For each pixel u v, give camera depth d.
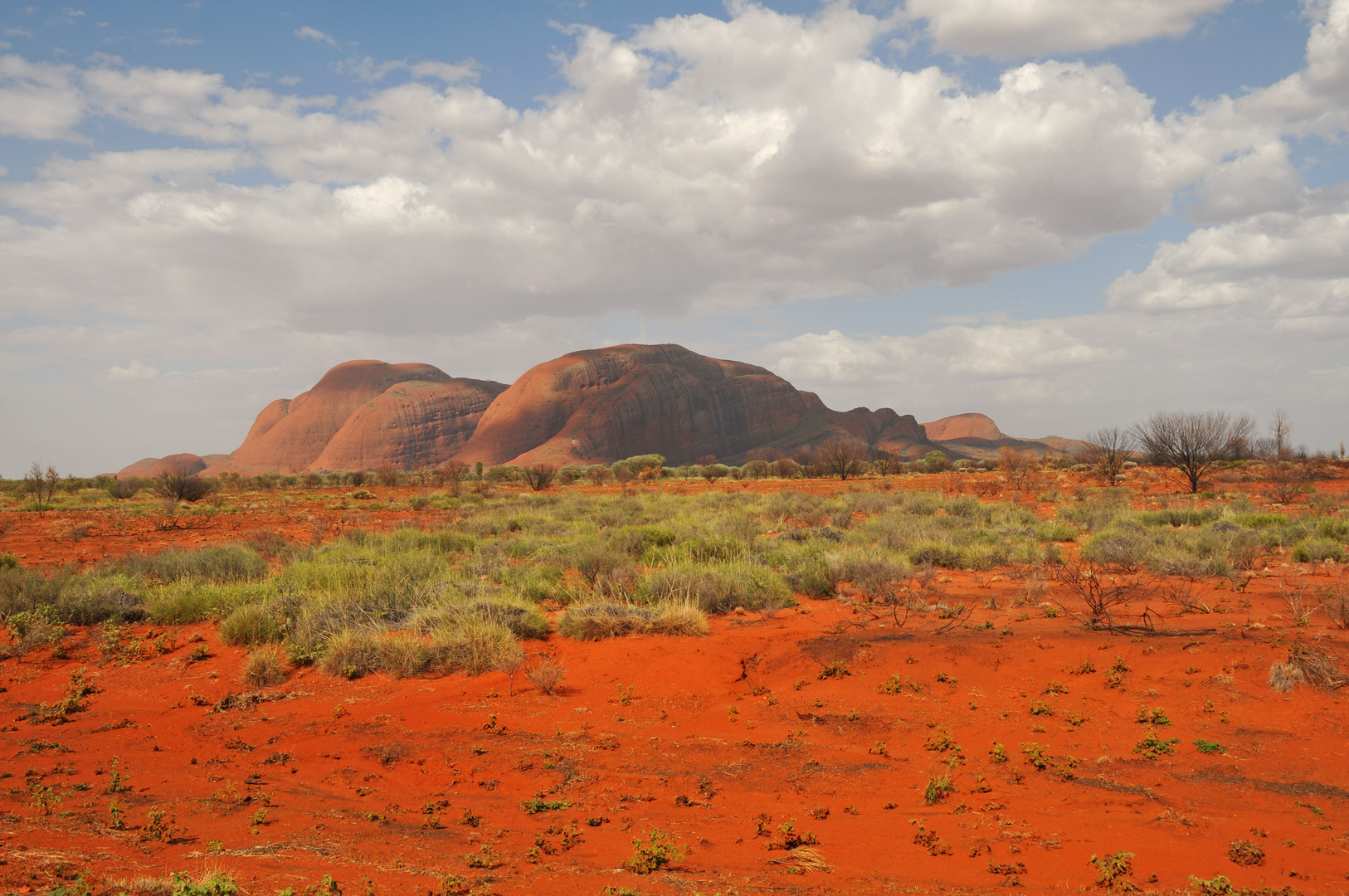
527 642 11.12
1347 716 6.97
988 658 9.03
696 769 6.84
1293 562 15.78
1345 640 8.70
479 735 7.85
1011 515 25.38
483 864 4.82
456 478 61.19
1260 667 7.98
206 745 7.89
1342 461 50.94
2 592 13.14
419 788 6.62
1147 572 14.65
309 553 19.23
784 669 9.46
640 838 5.38
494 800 6.27
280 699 9.35
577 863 4.91
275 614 12.16
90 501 43.94
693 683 9.16
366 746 7.69
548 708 8.65
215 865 4.55
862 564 14.28
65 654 11.27
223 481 65.19
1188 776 6.17
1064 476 50.00
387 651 10.26
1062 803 5.79
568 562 16.91
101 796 6.18
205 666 10.64
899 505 30.53
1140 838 5.12
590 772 6.82
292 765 7.28
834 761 6.89
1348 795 5.72
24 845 4.80
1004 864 4.71
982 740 7.17
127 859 4.68
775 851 5.12
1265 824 5.29
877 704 8.10
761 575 13.91
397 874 4.58
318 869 4.62
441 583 13.94
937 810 5.79
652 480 66.00
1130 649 8.83
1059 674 8.53
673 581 13.23
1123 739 6.97
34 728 8.48
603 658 10.06
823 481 56.69
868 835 5.35
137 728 8.46
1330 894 4.26
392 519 33.31
